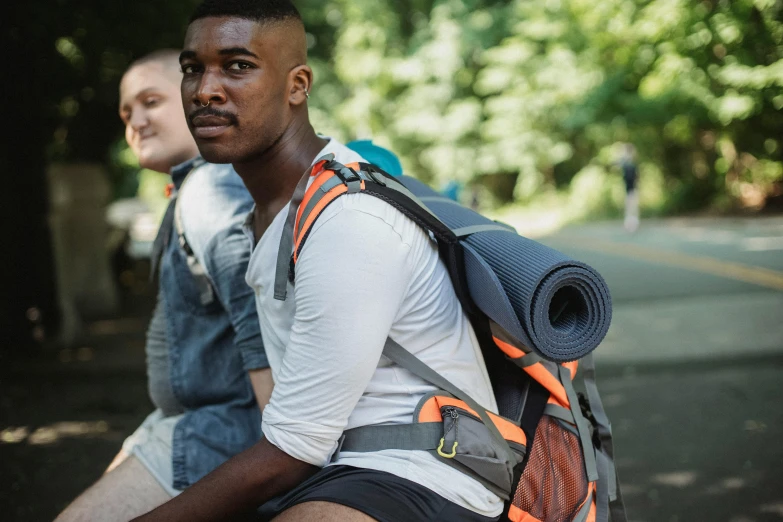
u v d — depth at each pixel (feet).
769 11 52.01
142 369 23.09
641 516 11.62
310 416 5.02
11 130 25.81
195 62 5.38
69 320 28.63
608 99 73.87
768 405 16.66
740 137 65.10
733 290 31.55
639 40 59.47
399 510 4.90
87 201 35.88
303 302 5.03
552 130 88.63
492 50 87.40
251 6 5.32
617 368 20.29
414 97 93.40
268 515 5.75
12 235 25.63
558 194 91.09
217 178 6.77
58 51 28.27
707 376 19.48
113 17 29.25
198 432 6.91
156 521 5.14
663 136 75.51
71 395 20.49
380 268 4.96
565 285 4.95
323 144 5.83
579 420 5.79
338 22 94.43
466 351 5.49
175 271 7.11
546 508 5.54
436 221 5.28
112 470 6.93
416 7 97.60
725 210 68.59
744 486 12.53
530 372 5.70
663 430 15.55
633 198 64.08
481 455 5.20
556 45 79.87
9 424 17.69
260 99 5.35
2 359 24.80
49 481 13.83
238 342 6.49
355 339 4.92
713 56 56.29
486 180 100.99
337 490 4.95
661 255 45.52
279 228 5.51
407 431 5.20
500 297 5.00
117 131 35.42
